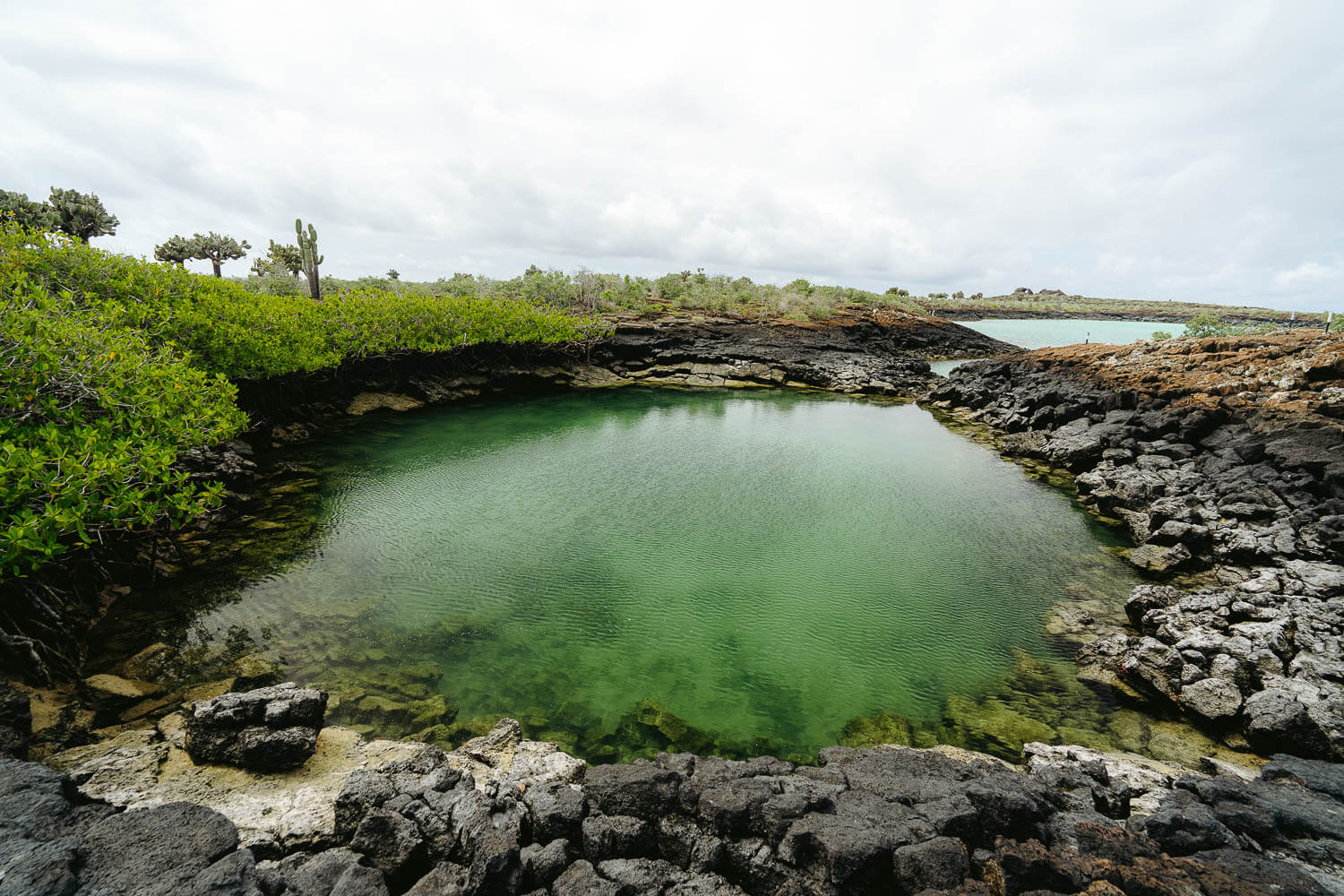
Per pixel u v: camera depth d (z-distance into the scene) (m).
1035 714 10.51
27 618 9.69
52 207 40.94
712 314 63.09
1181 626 12.21
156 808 5.27
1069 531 19.38
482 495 20.69
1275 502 18.12
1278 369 28.38
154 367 13.69
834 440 31.38
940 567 16.42
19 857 4.41
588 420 34.09
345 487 20.50
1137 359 37.94
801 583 15.25
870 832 5.56
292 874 5.07
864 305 83.31
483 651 11.74
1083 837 5.81
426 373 38.00
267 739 6.96
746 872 5.55
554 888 5.21
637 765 6.85
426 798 6.07
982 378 45.22
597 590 14.50
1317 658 10.40
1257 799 6.65
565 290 58.78
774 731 9.89
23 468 9.22
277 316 26.52
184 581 13.55
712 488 22.70
